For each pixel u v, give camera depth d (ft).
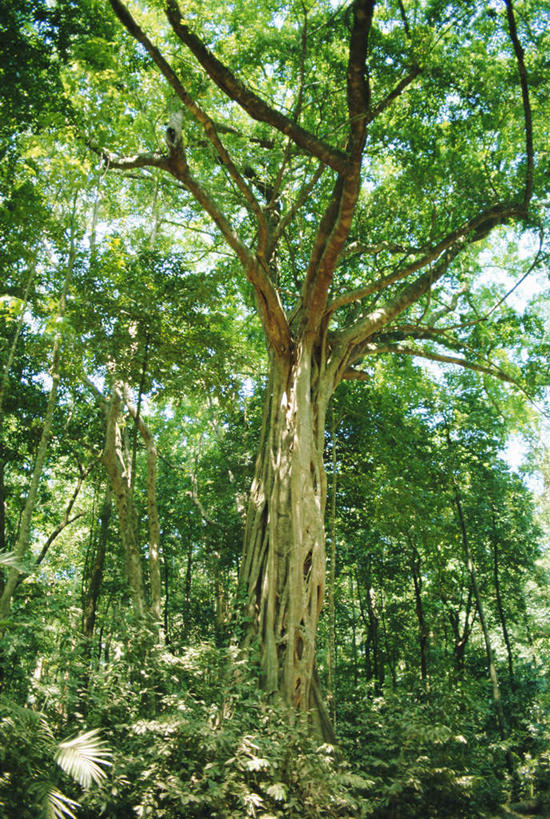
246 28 39.78
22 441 45.88
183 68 34.71
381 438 55.62
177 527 64.80
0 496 43.11
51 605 30.30
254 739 23.75
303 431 37.22
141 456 68.80
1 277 34.65
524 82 34.83
